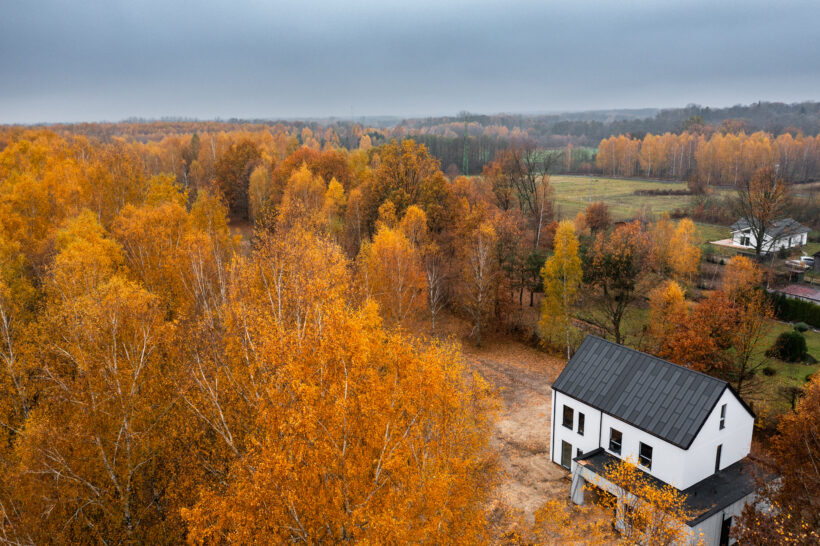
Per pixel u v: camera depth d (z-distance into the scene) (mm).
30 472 21156
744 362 42938
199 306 38438
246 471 19156
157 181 70062
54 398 24188
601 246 60594
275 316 26562
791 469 26250
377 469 18938
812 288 70125
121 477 23438
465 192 84875
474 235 56844
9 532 20953
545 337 55156
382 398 20188
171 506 23828
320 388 18906
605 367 33906
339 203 75125
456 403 22547
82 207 59969
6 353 28891
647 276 60000
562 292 52750
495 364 51844
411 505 18844
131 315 27250
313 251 32969
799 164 151750
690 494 28453
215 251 44625
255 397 22391
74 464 22516
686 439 28219
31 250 46906
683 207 116938
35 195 56312
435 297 58656
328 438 17938
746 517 25938
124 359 26125
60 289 34625
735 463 31250
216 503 17594
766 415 40625
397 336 23203
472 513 21812
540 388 46781
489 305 57250
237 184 100062
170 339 26922
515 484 33344
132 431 23531
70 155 82312
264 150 119438
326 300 25297
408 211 60688
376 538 16953
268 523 16859
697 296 68625
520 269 59344
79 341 26859
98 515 23812
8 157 75562
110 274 41125
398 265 50875
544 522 27781
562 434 34875
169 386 26266
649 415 30281
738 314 44125
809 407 27906
